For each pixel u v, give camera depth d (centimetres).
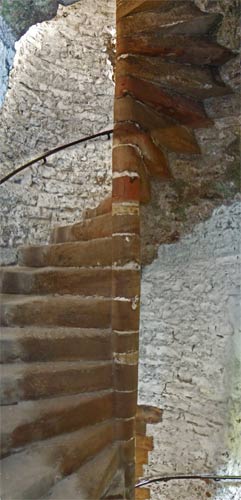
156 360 261
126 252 203
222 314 234
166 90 230
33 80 369
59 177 381
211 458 236
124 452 192
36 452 153
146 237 253
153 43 213
